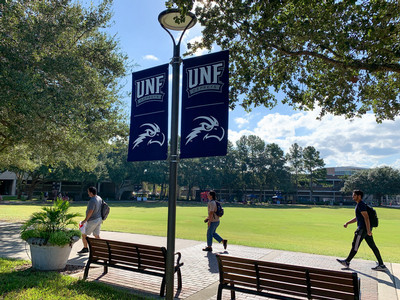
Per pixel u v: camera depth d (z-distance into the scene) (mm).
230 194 89625
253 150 84938
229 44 8391
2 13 9758
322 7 6492
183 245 10398
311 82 8719
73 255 8359
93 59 13398
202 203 67688
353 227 20172
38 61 10039
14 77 8844
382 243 13383
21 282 5418
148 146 4887
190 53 8141
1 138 15773
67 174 52531
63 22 11133
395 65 5977
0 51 9219
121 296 5047
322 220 25891
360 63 6223
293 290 4223
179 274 5828
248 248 10023
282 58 8375
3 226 14164
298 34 6957
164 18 4836
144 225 16828
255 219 25188
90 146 15297
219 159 82000
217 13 7305
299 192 111375
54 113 9836
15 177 67812
